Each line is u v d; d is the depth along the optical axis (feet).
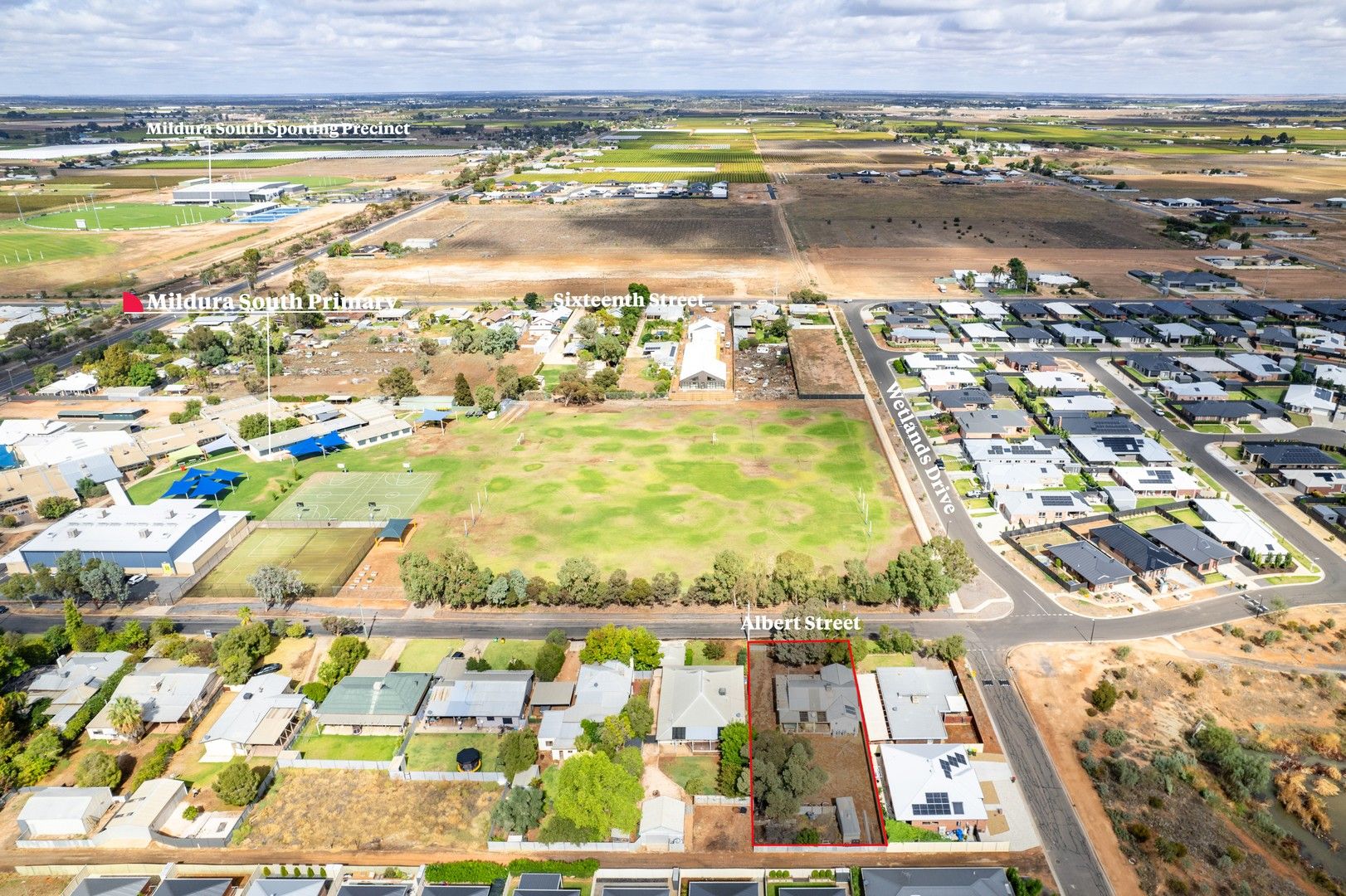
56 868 263.29
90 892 248.93
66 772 300.81
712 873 253.24
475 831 272.51
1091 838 262.26
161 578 417.28
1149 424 570.05
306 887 247.91
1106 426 546.26
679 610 381.40
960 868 248.11
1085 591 386.73
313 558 429.38
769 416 595.06
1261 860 255.09
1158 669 334.85
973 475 502.38
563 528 446.60
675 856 260.83
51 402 655.35
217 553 432.66
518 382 639.35
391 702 317.83
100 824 280.10
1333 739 298.15
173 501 460.55
